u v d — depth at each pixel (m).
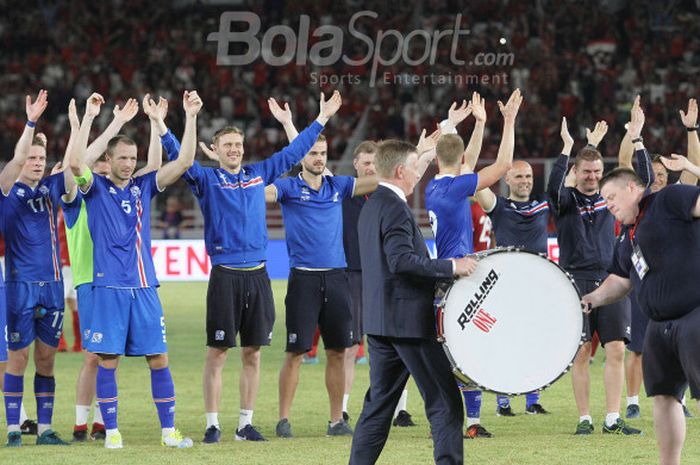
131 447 13.07
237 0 56.12
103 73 52.03
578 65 50.59
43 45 54.81
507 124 13.23
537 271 9.95
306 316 13.91
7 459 12.29
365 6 54.19
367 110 49.34
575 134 47.94
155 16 55.75
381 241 10.16
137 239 13.07
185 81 52.06
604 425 13.88
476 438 13.55
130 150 12.91
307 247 14.02
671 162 12.12
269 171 13.84
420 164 13.78
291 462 12.02
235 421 15.30
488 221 20.09
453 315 9.84
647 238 9.86
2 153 47.38
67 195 13.30
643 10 53.97
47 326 13.67
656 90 50.06
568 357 9.96
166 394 13.22
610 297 10.70
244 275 13.45
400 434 14.07
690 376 9.72
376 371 10.43
